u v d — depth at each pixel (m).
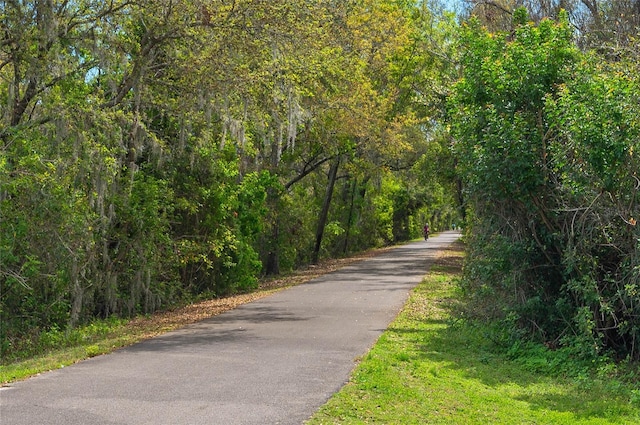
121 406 7.25
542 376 10.02
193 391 7.95
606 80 10.30
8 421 6.65
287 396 7.70
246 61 16.05
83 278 15.88
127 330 14.84
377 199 53.25
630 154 9.85
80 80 15.13
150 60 15.90
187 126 17.95
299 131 26.52
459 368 10.03
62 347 13.66
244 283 24.08
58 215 14.07
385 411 7.17
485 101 12.17
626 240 10.26
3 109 14.88
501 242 12.16
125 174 17.94
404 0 32.56
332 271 31.72
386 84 31.70
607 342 11.04
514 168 11.23
